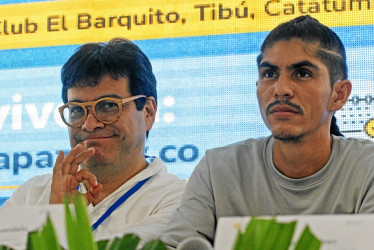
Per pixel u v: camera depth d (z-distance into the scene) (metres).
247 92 2.66
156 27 2.76
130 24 2.78
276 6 2.69
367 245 0.74
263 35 2.69
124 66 1.96
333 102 1.50
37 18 2.84
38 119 2.77
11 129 2.78
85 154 1.77
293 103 1.43
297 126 1.43
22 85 2.80
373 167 1.42
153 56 2.74
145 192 1.89
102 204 1.86
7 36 2.84
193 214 1.50
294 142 1.44
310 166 1.47
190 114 2.68
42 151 2.76
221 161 1.58
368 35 2.61
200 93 2.69
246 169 1.56
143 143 1.99
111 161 1.91
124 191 1.89
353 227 0.74
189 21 2.74
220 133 2.66
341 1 2.63
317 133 1.45
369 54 2.59
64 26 2.82
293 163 1.46
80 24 2.81
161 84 2.71
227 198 1.53
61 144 2.75
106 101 1.94
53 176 1.76
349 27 2.62
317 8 2.65
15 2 2.85
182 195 1.72
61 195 1.73
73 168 1.77
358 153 1.47
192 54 2.71
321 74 1.45
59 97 2.79
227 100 2.67
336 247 0.74
